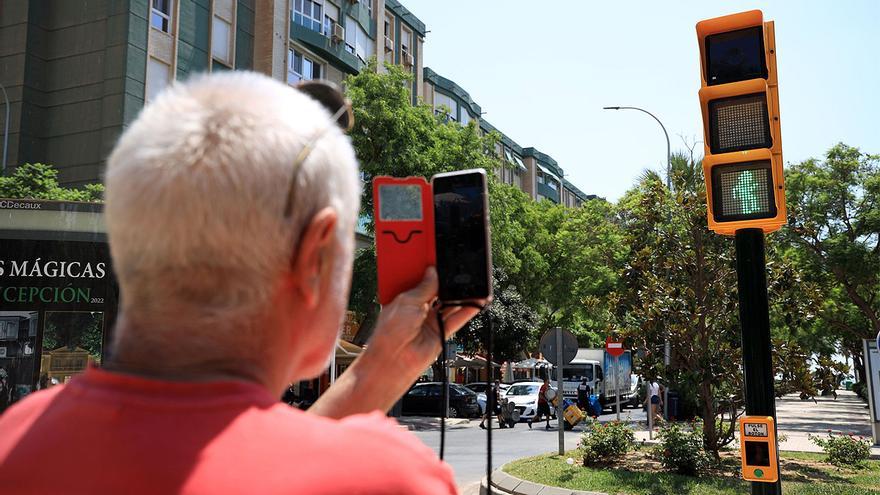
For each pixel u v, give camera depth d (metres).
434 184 1.30
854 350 47.22
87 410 0.79
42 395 0.89
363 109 25.09
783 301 12.55
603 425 14.05
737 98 5.28
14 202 10.10
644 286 13.36
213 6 27.84
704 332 12.98
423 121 26.81
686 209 13.22
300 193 0.86
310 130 0.90
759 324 5.21
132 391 0.80
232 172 0.81
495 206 28.23
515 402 29.55
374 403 1.24
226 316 0.83
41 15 25.78
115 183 0.84
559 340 14.84
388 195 1.30
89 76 25.19
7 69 25.48
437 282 1.28
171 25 26.22
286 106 0.89
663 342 13.37
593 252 41.38
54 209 10.16
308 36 32.19
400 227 1.30
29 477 0.76
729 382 12.87
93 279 10.17
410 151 25.23
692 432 12.60
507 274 38.53
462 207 1.29
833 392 12.56
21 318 10.01
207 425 0.77
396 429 0.84
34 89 25.52
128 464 0.74
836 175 30.73
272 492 0.73
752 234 5.24
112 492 0.73
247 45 29.50
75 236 10.17
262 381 0.86
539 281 42.53
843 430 23.94
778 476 5.12
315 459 0.76
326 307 0.93
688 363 13.16
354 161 0.99
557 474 11.84
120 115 24.48
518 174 76.12
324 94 1.16
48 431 0.79
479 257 1.28
